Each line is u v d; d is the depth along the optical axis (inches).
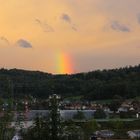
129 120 5182.1
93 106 7455.7
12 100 1073.5
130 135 3863.2
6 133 1046.4
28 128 1039.6
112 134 3809.1
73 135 1026.7
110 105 7337.6
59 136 1009.5
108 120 5088.6
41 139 1004.6
